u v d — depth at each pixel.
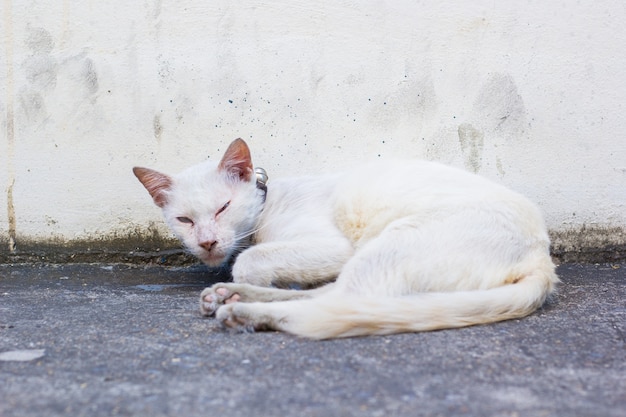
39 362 0.90
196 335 0.97
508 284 1.03
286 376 0.86
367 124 1.30
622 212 1.31
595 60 1.30
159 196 1.16
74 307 1.09
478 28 1.29
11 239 1.30
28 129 1.29
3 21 1.27
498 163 1.31
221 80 1.29
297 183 1.19
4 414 0.80
